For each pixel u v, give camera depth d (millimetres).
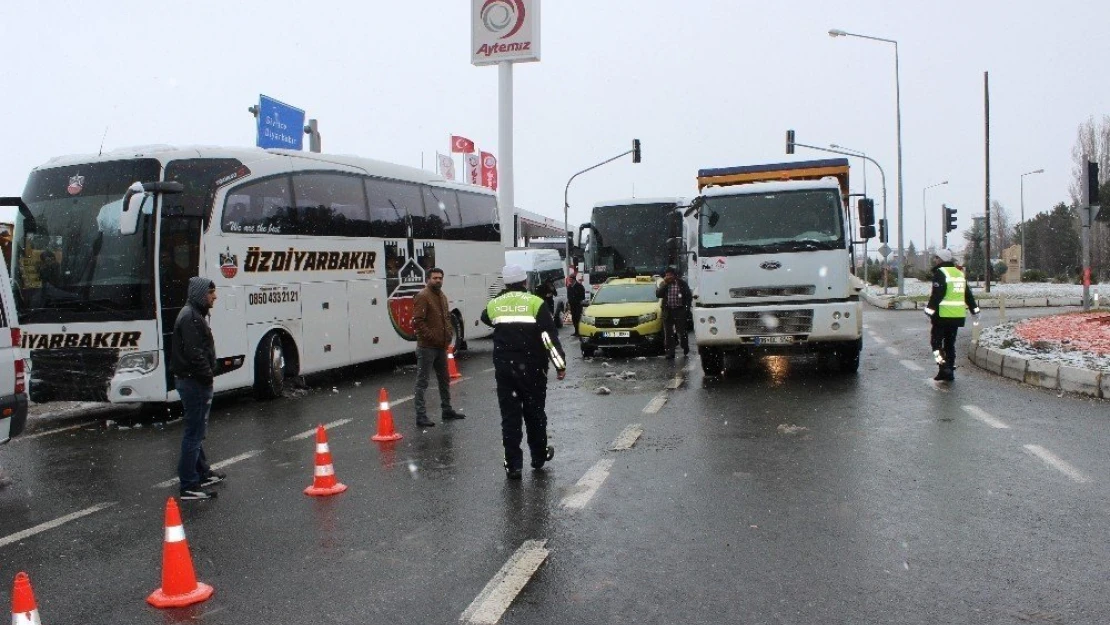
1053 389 11891
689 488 7242
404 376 17359
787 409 11031
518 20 38688
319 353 15375
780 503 6680
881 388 12555
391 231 17734
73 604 5156
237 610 4941
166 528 5180
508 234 38906
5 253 14242
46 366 12320
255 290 13797
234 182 13453
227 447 10164
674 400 12258
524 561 5516
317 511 7012
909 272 77688
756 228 13461
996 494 6715
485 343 25094
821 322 13125
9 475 9102
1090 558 5281
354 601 4992
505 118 39000
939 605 4645
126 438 11156
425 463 8688
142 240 12141
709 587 4996
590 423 10664
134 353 12078
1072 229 85875
